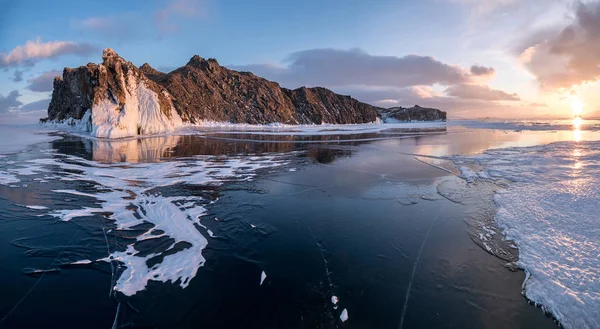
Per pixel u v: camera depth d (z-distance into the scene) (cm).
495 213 808
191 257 575
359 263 562
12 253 568
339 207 875
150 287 477
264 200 932
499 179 1172
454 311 434
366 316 423
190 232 688
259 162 1599
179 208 845
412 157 1797
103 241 631
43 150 1827
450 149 2170
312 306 441
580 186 974
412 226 738
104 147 2030
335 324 407
